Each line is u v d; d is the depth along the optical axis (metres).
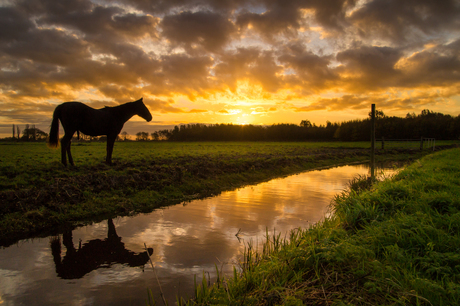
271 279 3.30
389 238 3.78
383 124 87.75
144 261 4.53
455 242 3.47
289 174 16.98
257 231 5.98
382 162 25.77
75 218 6.98
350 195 6.62
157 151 28.17
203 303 3.10
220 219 6.95
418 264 3.20
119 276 4.04
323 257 3.49
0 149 27.02
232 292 3.12
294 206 8.39
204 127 130.25
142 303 3.31
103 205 7.85
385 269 3.05
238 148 40.12
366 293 2.74
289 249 4.05
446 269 2.89
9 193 6.91
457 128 76.31
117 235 5.83
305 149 38.38
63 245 5.31
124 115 12.10
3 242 5.49
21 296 3.52
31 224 6.21
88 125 11.04
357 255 3.37
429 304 2.47
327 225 5.20
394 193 5.99
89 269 4.28
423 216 4.38
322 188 11.75
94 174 9.41
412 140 71.44
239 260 4.46
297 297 2.83
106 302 3.36
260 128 120.00
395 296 2.65
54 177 9.34
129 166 12.68
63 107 10.60
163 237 5.67
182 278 3.95
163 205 8.68
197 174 12.55
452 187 6.28
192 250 4.95
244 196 10.02
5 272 4.21
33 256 4.81
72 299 3.44
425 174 8.59
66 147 10.96
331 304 2.62
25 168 10.67
